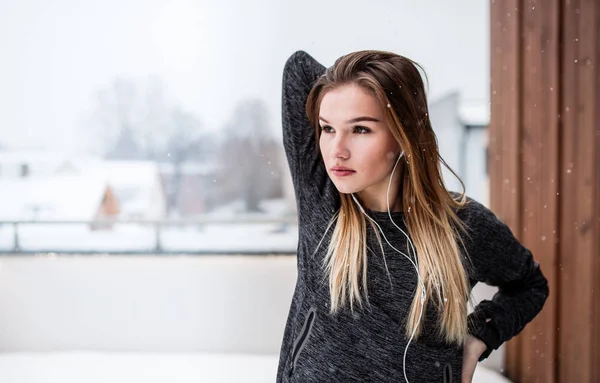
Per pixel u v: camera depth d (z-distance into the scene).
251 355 2.42
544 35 1.97
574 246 1.82
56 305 2.45
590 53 1.71
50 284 2.46
